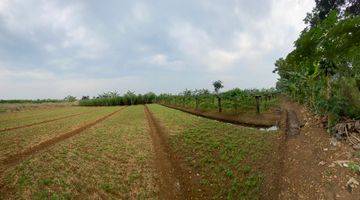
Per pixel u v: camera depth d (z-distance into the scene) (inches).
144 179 413.7
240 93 1104.8
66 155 530.9
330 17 114.7
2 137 727.1
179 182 417.1
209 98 1320.1
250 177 394.9
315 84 593.9
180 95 2031.3
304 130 557.9
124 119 1132.5
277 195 327.9
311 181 328.2
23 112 1823.3
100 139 684.1
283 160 423.5
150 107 1926.7
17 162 502.6
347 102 445.7
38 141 671.1
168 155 546.0
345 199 275.1
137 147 592.7
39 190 369.4
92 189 379.2
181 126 817.5
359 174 306.3
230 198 355.6
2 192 368.8
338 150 381.7
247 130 671.8
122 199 354.9
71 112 1747.0
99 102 3142.2
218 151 523.2
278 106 1171.3
